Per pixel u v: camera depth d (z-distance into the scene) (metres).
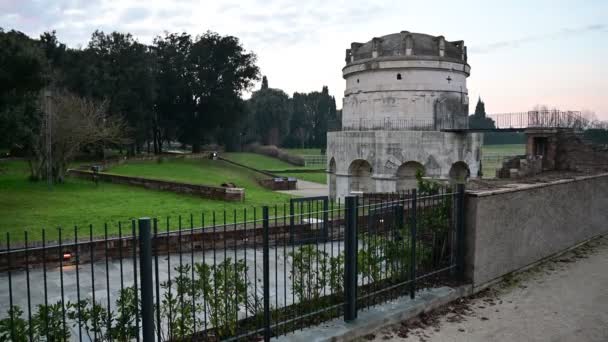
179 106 66.12
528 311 8.99
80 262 12.47
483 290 10.06
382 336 7.80
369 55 38.84
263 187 43.62
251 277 10.88
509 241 10.86
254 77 67.38
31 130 29.20
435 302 8.98
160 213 19.81
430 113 37.25
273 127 111.88
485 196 9.94
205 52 62.59
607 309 9.08
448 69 37.53
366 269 8.67
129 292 6.54
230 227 14.67
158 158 53.66
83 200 23.67
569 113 29.16
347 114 41.22
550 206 12.48
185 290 6.77
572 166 23.95
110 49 54.69
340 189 38.12
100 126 39.75
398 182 35.22
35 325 6.02
